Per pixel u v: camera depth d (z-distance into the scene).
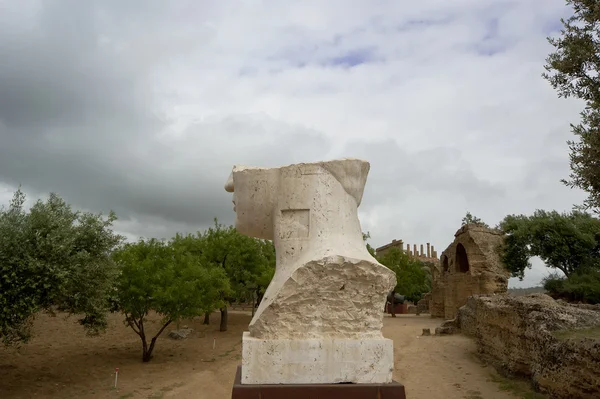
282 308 4.16
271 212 4.74
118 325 23.11
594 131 8.06
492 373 11.84
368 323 4.21
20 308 9.78
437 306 30.52
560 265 24.45
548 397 9.06
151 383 12.38
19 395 10.77
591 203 8.28
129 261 15.12
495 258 26.28
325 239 4.41
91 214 12.28
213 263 23.31
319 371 4.03
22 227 10.43
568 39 8.70
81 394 11.20
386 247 51.25
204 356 16.55
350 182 4.67
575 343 8.41
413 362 13.59
